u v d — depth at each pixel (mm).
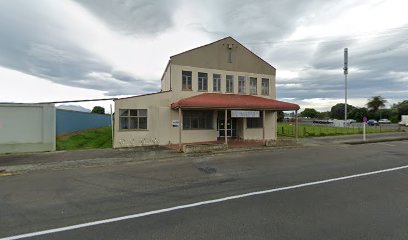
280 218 4910
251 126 22000
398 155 13414
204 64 19953
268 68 22703
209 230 4410
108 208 5641
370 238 4039
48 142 14805
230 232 4320
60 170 10211
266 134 22547
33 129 14484
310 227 4484
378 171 9289
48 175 9281
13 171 9922
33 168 10453
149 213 5285
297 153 14555
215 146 15406
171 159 12750
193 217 5020
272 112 22828
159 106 18422
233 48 21141
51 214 5316
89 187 7488
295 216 5004
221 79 20578
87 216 5168
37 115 14562
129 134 17500
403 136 26422
